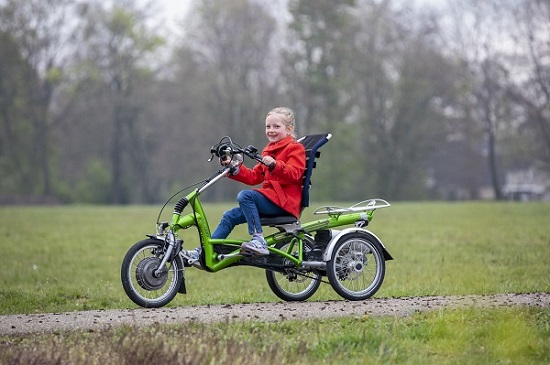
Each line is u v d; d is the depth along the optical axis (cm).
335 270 1434
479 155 12150
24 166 11481
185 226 1370
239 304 1418
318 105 10644
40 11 10312
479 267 2450
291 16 10606
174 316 1288
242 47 10462
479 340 1191
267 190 1392
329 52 10519
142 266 1323
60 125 11312
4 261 2888
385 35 10769
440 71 10556
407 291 1720
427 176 12294
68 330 1216
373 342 1155
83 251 3231
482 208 5584
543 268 2369
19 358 1036
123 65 11031
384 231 3825
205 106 11106
